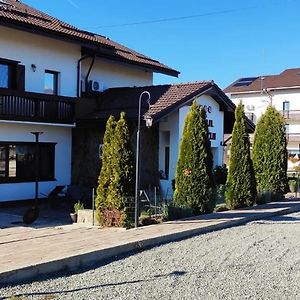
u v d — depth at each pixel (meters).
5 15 14.58
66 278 6.12
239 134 14.00
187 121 12.25
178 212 11.20
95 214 10.88
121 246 7.66
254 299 5.38
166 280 6.08
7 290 5.52
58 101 15.88
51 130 16.50
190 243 8.62
